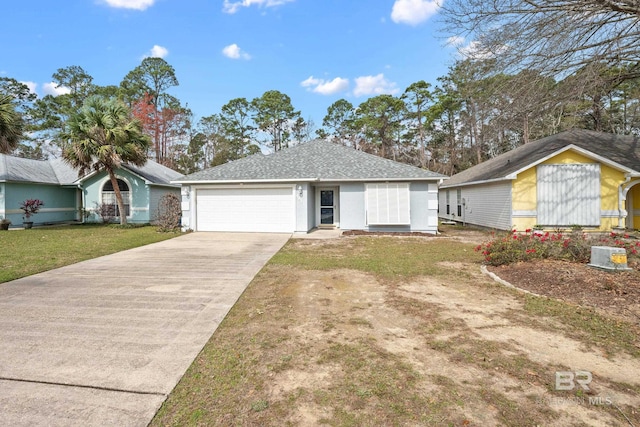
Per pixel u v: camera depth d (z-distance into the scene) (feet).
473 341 11.15
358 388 8.48
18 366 9.71
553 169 42.32
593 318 12.91
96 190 61.87
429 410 7.54
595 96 37.76
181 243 35.27
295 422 7.21
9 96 48.60
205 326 12.83
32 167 62.13
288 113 135.03
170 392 8.41
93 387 8.62
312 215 47.67
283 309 14.67
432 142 120.37
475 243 34.86
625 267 17.97
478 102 38.60
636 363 9.59
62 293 17.28
